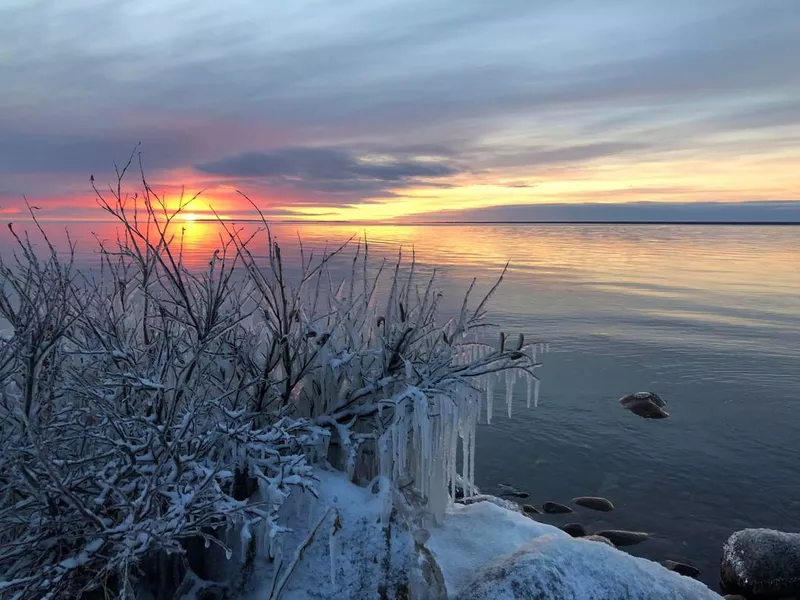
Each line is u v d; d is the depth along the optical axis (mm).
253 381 3984
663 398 13047
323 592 3684
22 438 3305
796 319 22938
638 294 29812
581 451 10195
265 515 3346
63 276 3830
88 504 3289
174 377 4074
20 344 3090
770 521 8031
